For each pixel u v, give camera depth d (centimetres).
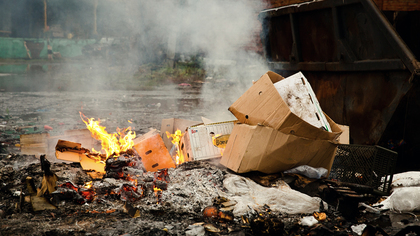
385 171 326
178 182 322
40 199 282
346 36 473
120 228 246
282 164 320
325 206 293
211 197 297
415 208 288
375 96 436
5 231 231
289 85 344
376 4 413
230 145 340
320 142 320
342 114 497
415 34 425
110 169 325
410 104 407
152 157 372
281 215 278
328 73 521
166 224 256
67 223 251
